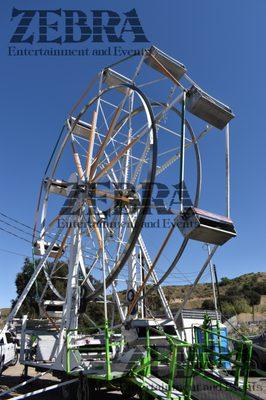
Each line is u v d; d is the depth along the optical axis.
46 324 15.88
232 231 11.30
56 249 15.99
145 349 9.69
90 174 13.63
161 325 11.39
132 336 11.10
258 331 32.34
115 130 15.44
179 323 16.45
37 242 15.73
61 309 16.30
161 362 9.29
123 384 10.05
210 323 11.49
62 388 11.35
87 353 11.35
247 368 7.57
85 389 9.98
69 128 15.40
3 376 16.44
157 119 13.23
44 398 11.74
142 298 12.74
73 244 13.33
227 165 13.28
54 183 15.72
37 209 16.08
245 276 86.81
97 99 14.27
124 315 13.87
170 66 13.83
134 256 14.12
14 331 19.86
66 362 10.83
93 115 14.27
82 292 13.21
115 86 13.92
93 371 10.00
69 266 13.22
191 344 8.37
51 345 14.17
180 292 74.00
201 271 12.46
